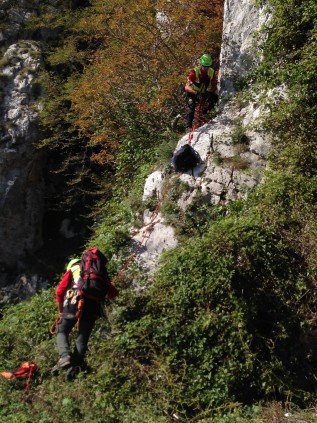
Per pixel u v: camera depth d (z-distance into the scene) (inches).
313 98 362.6
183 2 557.9
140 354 281.4
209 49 561.3
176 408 258.2
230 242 301.1
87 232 767.7
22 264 746.8
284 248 307.6
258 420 247.3
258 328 284.5
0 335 319.0
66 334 270.1
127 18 577.0
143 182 447.5
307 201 333.1
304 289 298.5
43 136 733.3
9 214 740.0
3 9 805.2
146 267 342.3
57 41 794.2
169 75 551.5
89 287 270.4
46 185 770.8
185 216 362.3
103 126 604.7
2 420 256.2
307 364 282.2
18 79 749.9
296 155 351.9
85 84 596.4
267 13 427.8
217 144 388.2
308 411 256.4
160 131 564.1
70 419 256.1
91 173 748.6
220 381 263.1
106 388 269.7
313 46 370.0
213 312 283.9
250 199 347.9
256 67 418.0
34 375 288.0
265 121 374.3
